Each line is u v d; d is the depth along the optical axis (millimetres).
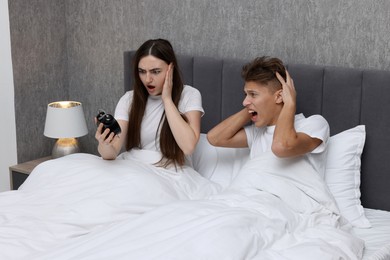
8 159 3715
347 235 2260
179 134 2652
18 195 2521
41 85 3734
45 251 2109
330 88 2781
